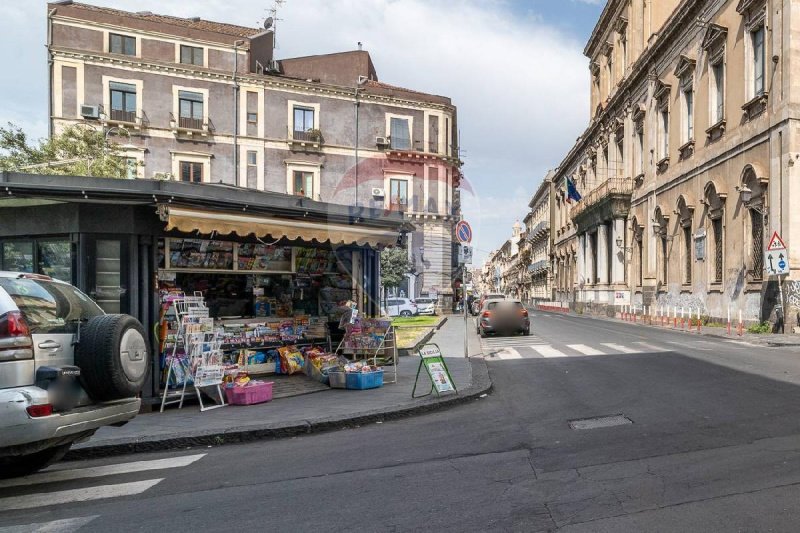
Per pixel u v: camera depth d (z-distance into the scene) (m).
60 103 34.47
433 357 8.25
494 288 158.75
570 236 51.69
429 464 4.91
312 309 10.73
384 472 4.71
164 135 36.69
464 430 6.28
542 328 22.83
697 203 23.38
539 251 78.50
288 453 5.59
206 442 6.14
